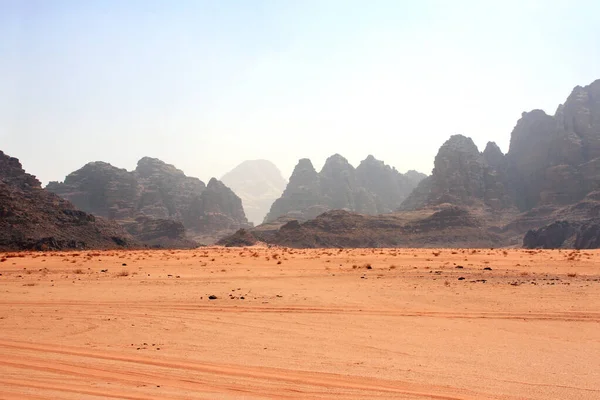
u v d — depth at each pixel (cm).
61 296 3662
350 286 4147
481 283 4181
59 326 2566
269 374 1780
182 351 2089
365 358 1997
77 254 9200
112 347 2153
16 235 14338
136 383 1658
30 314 2894
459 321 2711
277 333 2419
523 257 7612
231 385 1648
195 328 2523
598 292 3606
